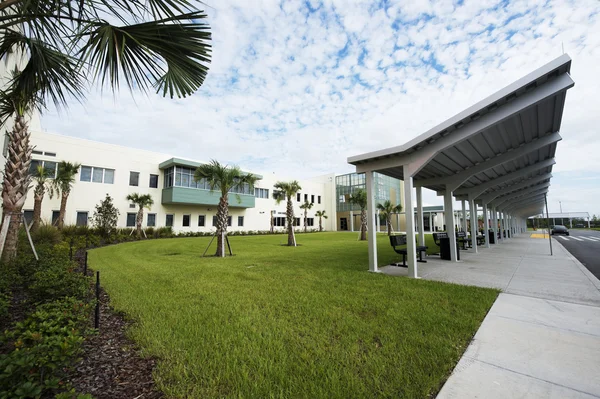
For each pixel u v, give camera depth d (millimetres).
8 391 1624
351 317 3807
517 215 33656
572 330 3418
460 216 43250
